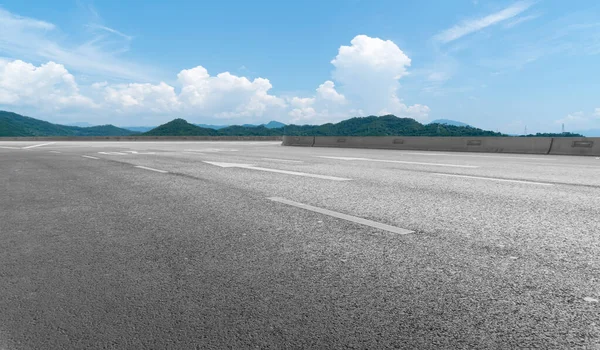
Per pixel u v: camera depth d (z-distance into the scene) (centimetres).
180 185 654
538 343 169
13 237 348
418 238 326
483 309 200
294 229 361
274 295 220
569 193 548
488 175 775
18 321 196
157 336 180
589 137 1521
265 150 1948
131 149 2045
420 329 182
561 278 238
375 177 745
